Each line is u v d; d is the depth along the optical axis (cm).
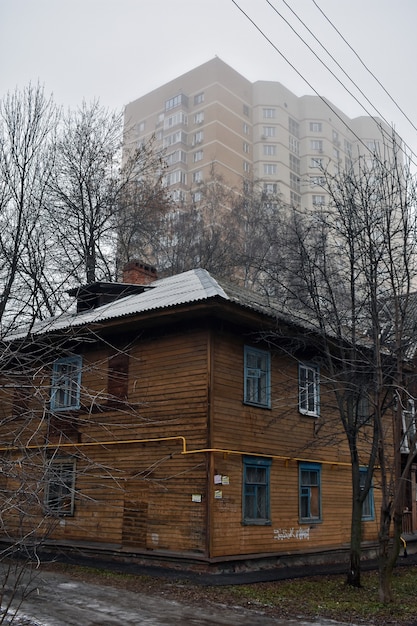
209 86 7150
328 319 1455
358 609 1124
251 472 1603
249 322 1598
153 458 1588
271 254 3183
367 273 1297
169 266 3428
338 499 1906
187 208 4075
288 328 1623
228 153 7031
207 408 1505
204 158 6956
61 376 916
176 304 1509
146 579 1338
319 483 1833
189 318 1582
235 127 7225
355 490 1395
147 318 1588
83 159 3067
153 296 1764
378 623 1029
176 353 1609
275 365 1756
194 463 1499
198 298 1475
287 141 7475
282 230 3134
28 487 746
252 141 7394
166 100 7425
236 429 1566
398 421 1227
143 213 3262
